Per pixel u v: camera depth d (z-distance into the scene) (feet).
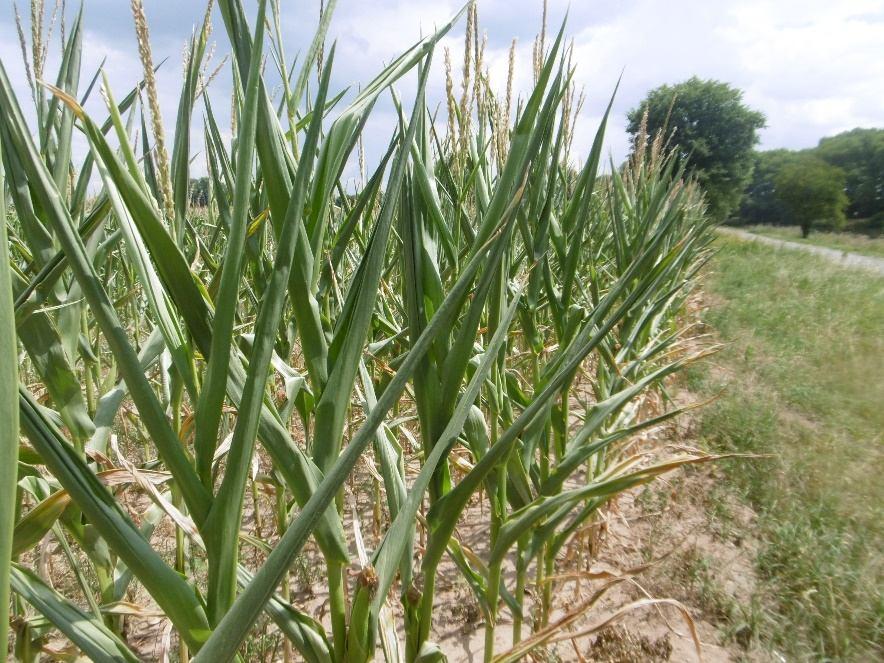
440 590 9.42
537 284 6.34
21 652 4.25
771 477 13.58
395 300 8.06
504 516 5.80
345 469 2.81
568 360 5.69
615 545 10.83
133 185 2.86
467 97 5.03
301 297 3.69
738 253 81.25
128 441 11.52
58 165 4.99
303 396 4.86
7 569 2.18
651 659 7.95
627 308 4.38
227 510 3.14
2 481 2.13
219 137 5.61
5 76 2.63
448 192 6.22
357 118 3.69
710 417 17.24
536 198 6.16
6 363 2.11
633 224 13.89
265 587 2.73
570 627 8.32
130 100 5.62
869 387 22.11
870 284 52.90
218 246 9.20
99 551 4.88
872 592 9.32
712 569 9.97
